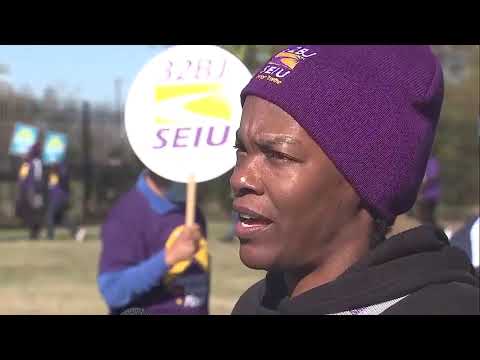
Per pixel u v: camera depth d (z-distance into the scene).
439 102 1.20
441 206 24.52
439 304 1.06
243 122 1.16
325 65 1.14
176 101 2.73
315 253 1.14
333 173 1.12
